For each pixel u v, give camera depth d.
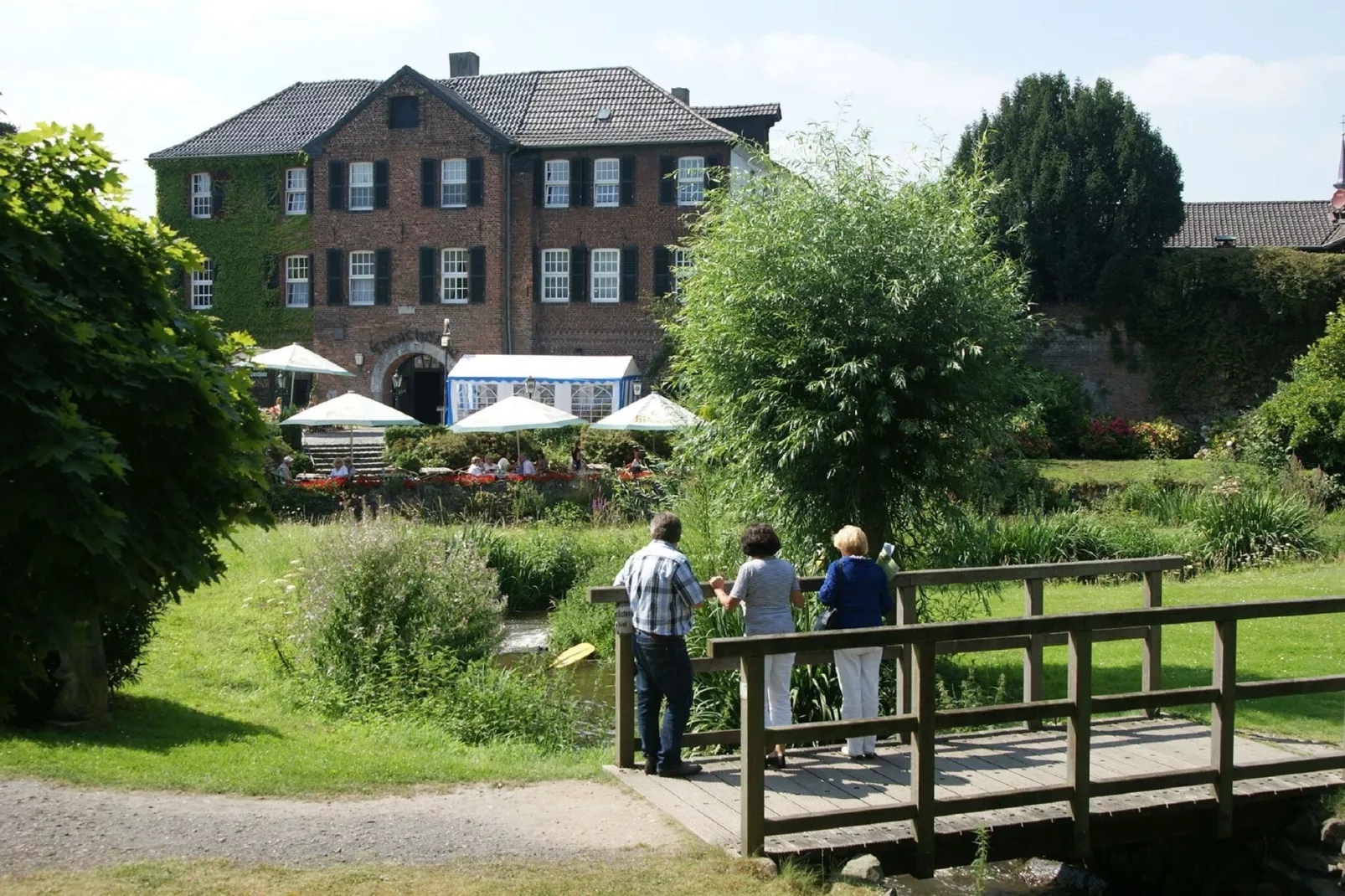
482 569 14.02
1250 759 8.27
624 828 6.73
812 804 7.19
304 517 25.92
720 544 13.01
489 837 6.52
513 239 43.03
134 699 10.30
